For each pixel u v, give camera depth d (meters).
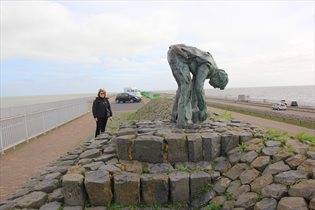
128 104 35.75
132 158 5.53
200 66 6.88
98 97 10.40
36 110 12.88
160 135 5.85
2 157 8.84
